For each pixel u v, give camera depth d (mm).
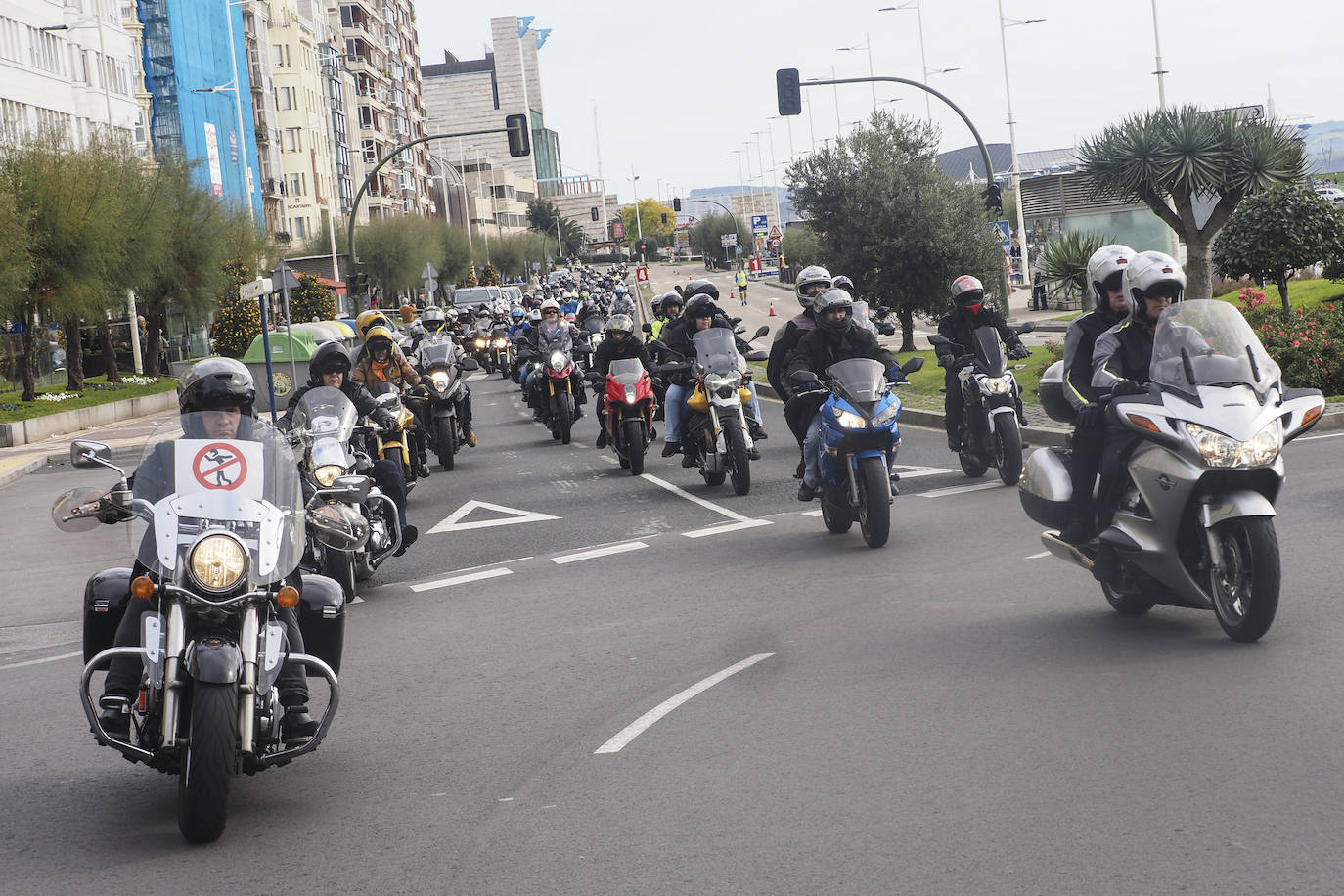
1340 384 20062
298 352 33469
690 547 12906
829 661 8227
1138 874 4805
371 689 8406
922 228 36812
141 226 46344
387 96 159875
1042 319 46406
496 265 178375
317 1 131625
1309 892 4551
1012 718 6766
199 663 5688
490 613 10500
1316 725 6289
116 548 16188
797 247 115750
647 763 6535
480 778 6504
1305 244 29891
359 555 11352
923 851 5156
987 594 9828
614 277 117000
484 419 30531
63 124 44031
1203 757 5969
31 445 34812
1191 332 7891
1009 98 72438
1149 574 8086
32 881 5496
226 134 93625
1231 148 29625
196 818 5688
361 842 5730
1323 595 8805
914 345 38750
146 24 85062
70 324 46500
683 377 16734
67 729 7906
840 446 12070
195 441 6281
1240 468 7531
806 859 5164
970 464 15789
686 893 4926
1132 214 46188
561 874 5215
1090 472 8516
